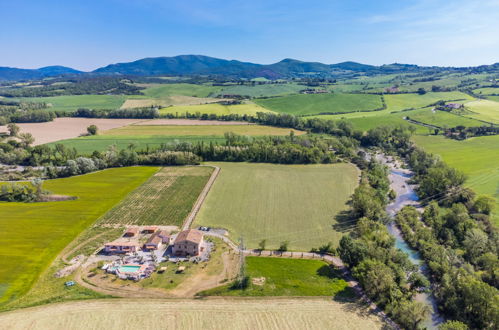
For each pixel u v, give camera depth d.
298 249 93.50
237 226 106.44
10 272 80.25
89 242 95.19
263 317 65.56
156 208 119.69
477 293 64.31
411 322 63.78
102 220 109.81
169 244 94.38
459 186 130.75
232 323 63.78
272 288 74.88
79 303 68.94
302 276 80.06
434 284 78.75
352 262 83.50
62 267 82.75
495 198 119.31
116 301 69.75
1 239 96.12
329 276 80.62
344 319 65.50
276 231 103.56
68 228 103.62
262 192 135.75
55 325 62.53
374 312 67.81
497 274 73.62
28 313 65.75
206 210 118.19
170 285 75.44
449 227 103.00
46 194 129.00
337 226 106.56
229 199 128.38
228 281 77.25
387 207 126.19
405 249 96.06
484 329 62.34
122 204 123.12
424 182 135.00
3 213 113.88
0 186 135.38
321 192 135.62
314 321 64.69
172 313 66.19
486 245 88.12
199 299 70.75
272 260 87.31
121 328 62.00
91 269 82.00
